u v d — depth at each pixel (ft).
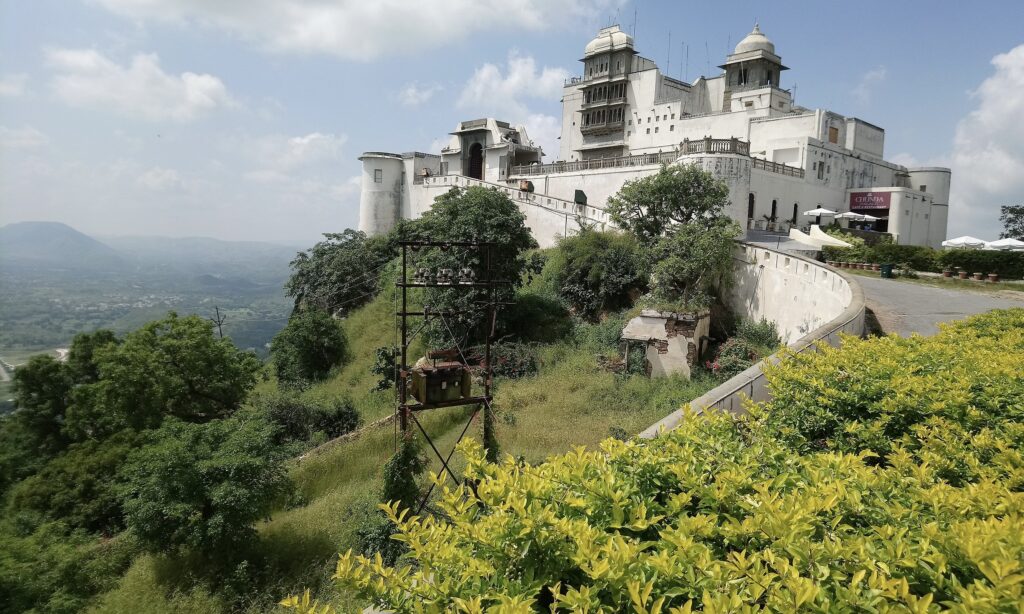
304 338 106.01
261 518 46.21
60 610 38.27
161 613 36.99
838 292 57.93
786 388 23.67
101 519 58.49
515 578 11.25
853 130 160.25
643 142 174.70
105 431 76.07
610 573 10.11
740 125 153.28
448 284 40.45
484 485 13.20
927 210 162.40
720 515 13.11
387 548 37.22
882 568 10.09
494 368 76.74
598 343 83.25
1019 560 10.31
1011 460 17.07
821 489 13.28
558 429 54.85
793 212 136.67
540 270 99.60
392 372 81.56
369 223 183.62
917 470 15.34
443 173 192.65
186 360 72.95
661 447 16.37
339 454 57.00
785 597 9.29
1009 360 26.58
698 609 10.09
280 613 35.42
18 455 78.33
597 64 187.73
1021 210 170.60
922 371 25.45
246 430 47.85
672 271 78.79
